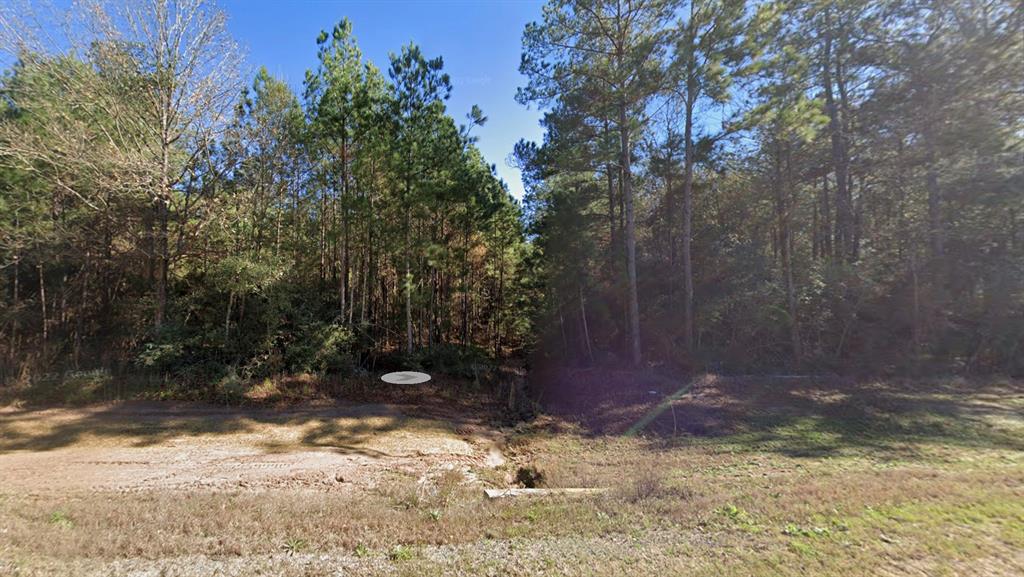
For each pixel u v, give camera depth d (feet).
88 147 44.39
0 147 41.75
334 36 54.95
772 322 60.54
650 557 13.56
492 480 29.58
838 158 64.18
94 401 43.73
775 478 24.32
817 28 64.44
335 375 55.36
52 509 18.54
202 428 38.65
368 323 62.08
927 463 26.12
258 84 55.42
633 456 33.09
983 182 56.24
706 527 16.03
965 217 59.36
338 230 58.39
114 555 14.11
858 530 14.48
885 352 58.75
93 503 20.26
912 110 56.80
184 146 52.65
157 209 49.73
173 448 33.88
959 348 56.65
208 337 50.65
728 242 64.80
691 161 57.36
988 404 41.68
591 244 61.05
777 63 52.65
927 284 58.29
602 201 71.31
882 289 61.31
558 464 32.14
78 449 32.81
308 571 13.15
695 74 48.57
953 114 53.88
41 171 45.52
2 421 37.40
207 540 15.38
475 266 83.41
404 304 72.43
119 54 45.98
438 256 62.08
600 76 52.08
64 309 57.77
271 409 45.50
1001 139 53.06
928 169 58.49
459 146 62.54
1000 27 51.62
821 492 19.12
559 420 46.88
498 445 39.63
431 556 14.20
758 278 61.72
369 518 18.17
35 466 28.89
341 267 63.93
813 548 13.32
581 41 54.24
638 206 77.82
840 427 36.88
